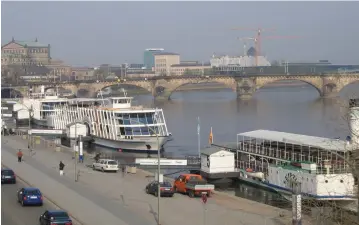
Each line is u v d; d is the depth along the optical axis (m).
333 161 75.56
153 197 75.06
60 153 121.25
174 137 177.25
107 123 148.50
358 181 50.62
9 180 83.12
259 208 70.06
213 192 80.75
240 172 94.69
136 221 61.06
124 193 77.31
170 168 109.69
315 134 176.12
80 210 65.94
